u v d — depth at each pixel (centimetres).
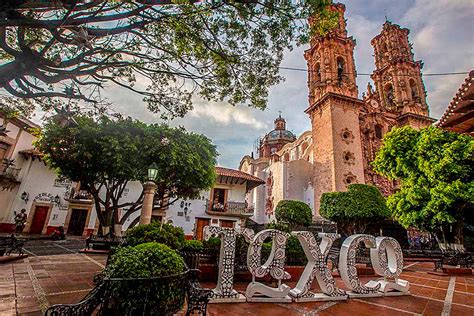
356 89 2950
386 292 699
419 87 3403
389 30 3800
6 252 1013
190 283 432
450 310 572
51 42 475
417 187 1744
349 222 1923
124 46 646
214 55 679
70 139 1308
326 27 641
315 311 533
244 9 573
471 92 531
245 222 2444
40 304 463
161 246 444
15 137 2239
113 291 356
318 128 2903
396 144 1919
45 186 2319
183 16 571
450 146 1565
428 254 1997
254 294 617
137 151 1376
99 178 1488
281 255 626
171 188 1666
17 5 382
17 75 459
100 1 461
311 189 2823
